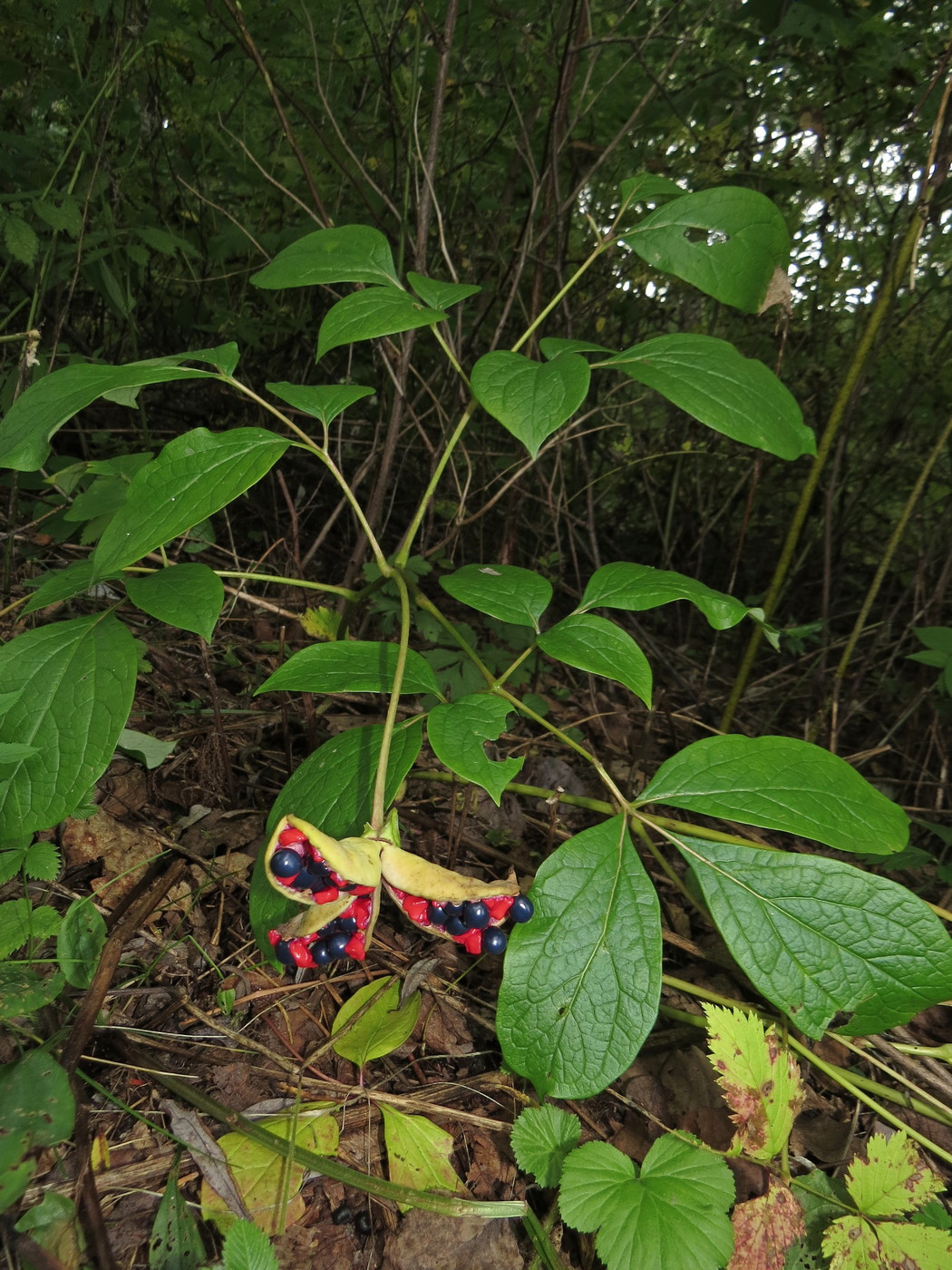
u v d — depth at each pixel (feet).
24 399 5.94
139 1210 5.08
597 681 13.82
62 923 6.22
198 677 10.65
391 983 6.85
